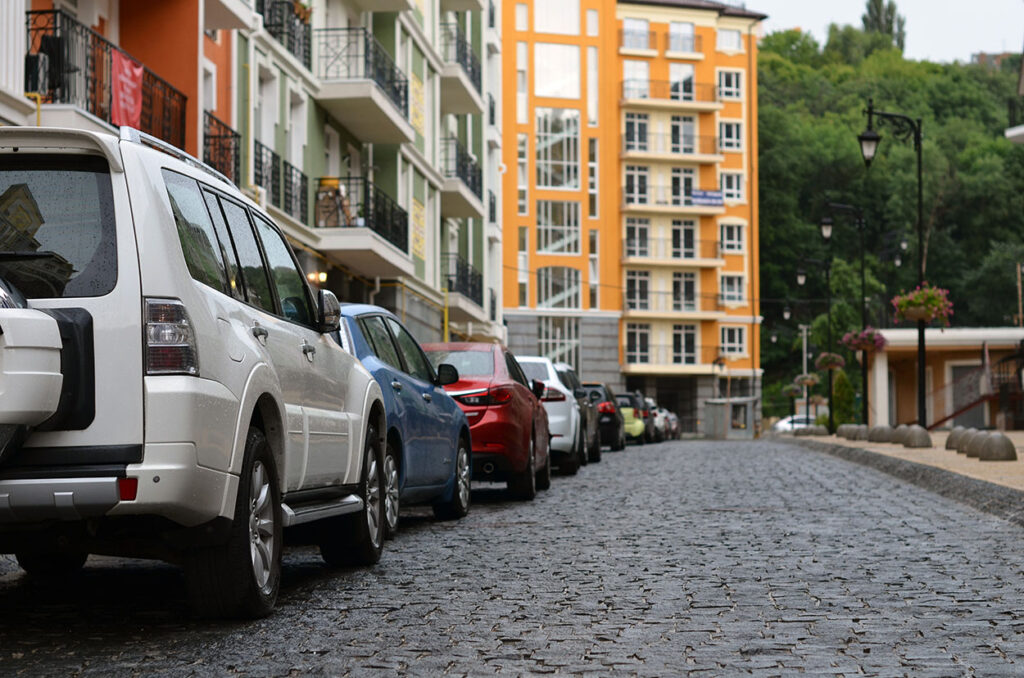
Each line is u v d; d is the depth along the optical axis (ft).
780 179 370.12
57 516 21.06
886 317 313.32
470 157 166.61
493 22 197.16
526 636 23.43
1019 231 363.15
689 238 305.53
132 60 69.10
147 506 21.22
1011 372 195.52
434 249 146.41
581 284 293.84
